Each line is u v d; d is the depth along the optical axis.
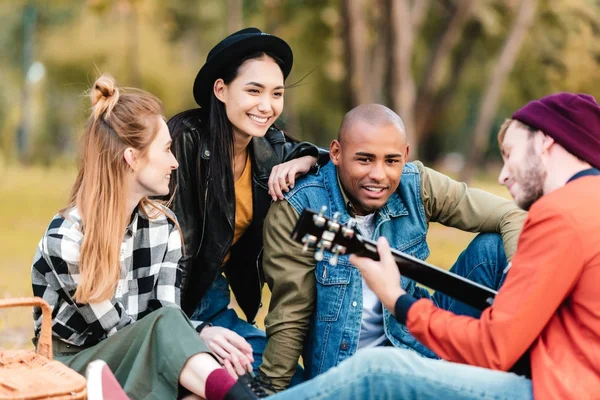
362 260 2.74
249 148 3.74
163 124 3.22
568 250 2.44
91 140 3.14
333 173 3.49
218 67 3.60
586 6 18.39
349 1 12.74
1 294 6.58
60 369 2.68
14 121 32.31
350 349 3.34
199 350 2.94
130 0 15.11
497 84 18.36
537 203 2.53
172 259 3.34
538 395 2.44
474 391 2.49
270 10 17.55
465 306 3.32
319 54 18.00
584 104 2.61
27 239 10.76
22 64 33.22
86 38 24.16
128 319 3.15
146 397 2.95
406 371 2.51
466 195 3.54
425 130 21.17
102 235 3.06
